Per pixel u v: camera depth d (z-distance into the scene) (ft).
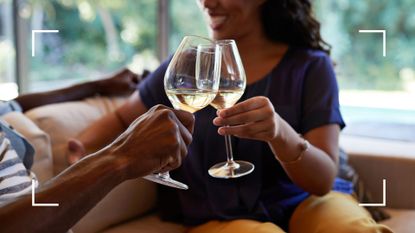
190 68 3.28
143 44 9.93
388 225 5.64
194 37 3.37
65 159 5.35
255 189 4.87
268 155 4.92
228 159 4.10
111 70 9.96
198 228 4.92
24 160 4.00
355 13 9.16
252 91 5.11
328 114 4.94
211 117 4.98
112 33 9.87
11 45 8.89
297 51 5.37
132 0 9.83
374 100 9.24
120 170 2.76
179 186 3.25
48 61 9.32
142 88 5.60
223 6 5.02
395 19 9.04
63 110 5.73
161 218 5.57
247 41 5.32
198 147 4.99
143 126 2.86
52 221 2.66
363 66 9.24
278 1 5.32
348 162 6.50
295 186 5.08
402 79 9.12
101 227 5.13
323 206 4.71
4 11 8.82
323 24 9.18
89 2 9.63
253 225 4.51
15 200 2.71
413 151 6.51
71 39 9.53
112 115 5.60
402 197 6.31
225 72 3.63
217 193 4.89
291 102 5.07
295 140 4.31
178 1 9.71
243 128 3.67
